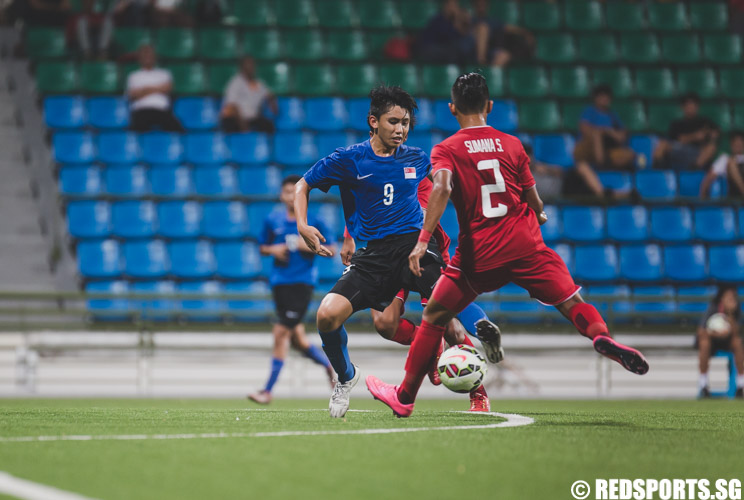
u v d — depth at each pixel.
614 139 53.69
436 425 18.73
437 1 65.31
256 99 53.06
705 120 55.62
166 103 51.75
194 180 49.91
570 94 60.31
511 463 13.29
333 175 20.14
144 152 50.84
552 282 17.92
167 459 13.46
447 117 55.91
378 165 20.06
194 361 41.16
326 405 32.38
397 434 16.72
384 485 11.48
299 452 14.20
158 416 20.95
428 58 59.38
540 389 42.28
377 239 20.00
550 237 50.06
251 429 17.70
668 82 62.03
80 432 17.06
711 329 40.22
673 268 49.78
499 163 17.81
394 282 20.03
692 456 14.31
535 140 55.00
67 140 50.19
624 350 16.98
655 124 59.22
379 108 19.92
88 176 48.91
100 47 56.72
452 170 17.70
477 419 20.44
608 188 52.12
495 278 18.09
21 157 53.16
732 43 65.75
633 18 66.31
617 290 48.53
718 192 54.06
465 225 18.02
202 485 11.42
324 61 59.44
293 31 60.88
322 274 46.81
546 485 11.72
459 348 20.44
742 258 50.53
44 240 48.75
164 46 58.47
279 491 11.05
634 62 63.75
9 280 45.88
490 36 60.94
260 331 42.22
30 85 56.56
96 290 44.91
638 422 20.20
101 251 45.47
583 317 17.86
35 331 39.75
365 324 42.25
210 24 60.44
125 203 47.38
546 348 42.44
